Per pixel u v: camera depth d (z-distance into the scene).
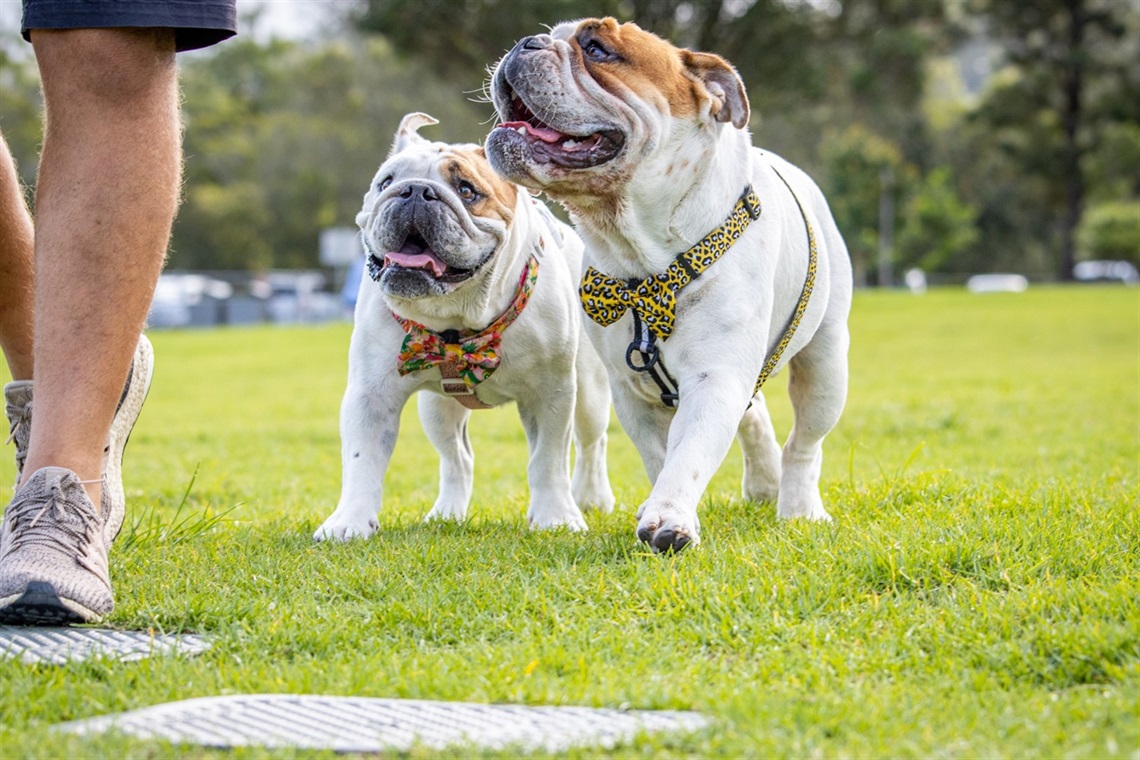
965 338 28.00
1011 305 39.16
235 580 4.59
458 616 4.10
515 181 4.91
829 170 64.25
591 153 4.84
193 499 8.45
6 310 4.96
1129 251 78.94
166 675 3.55
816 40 44.91
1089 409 13.15
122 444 5.08
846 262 6.17
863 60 46.22
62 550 4.16
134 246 4.38
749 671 3.62
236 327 45.22
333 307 54.00
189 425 14.56
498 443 11.91
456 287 5.49
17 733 3.08
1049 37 72.50
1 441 13.79
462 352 5.80
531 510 6.25
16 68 72.94
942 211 65.31
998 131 77.06
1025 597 4.09
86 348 4.34
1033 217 82.69
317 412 15.89
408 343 5.78
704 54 5.07
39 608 4.02
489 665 3.66
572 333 6.11
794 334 5.68
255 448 11.91
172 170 4.50
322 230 81.19
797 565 4.49
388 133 83.25
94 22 4.32
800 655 3.68
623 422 5.64
